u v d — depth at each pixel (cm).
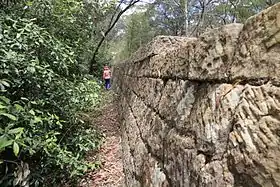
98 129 577
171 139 197
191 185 154
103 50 1530
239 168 113
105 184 392
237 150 115
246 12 2178
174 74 223
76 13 497
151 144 264
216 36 150
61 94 385
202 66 163
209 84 156
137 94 458
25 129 277
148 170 256
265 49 109
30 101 298
